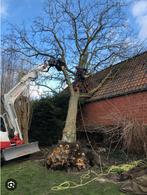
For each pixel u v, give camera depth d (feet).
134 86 50.01
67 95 66.28
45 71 49.96
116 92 53.88
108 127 49.62
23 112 57.26
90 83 62.44
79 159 38.55
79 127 64.39
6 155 42.65
